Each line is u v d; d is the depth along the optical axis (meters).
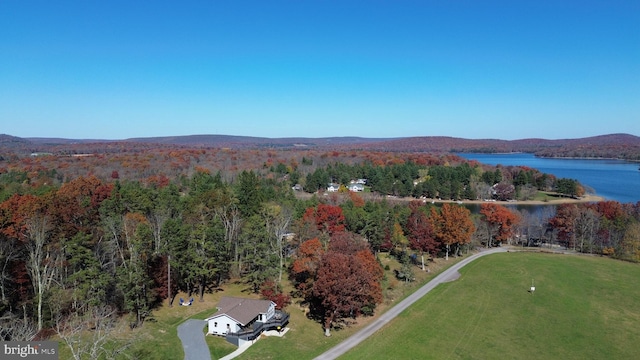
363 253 71.44
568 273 89.38
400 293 77.25
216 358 50.56
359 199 140.50
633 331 63.12
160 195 108.38
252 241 76.12
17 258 56.09
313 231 92.06
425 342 58.03
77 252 56.94
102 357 47.50
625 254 101.88
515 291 78.31
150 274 66.06
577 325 64.75
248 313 58.31
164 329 57.66
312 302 68.88
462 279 85.12
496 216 114.56
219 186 125.12
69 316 53.69
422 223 101.75
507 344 58.41
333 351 54.34
